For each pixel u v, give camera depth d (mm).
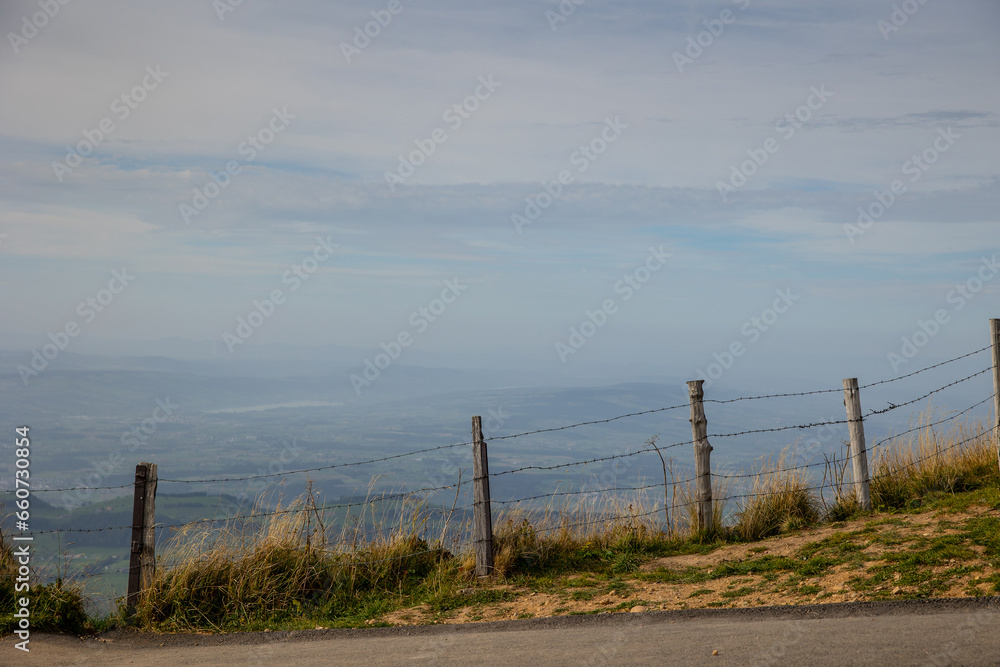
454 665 4816
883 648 4207
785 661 4148
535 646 5113
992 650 4004
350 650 5504
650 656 4543
